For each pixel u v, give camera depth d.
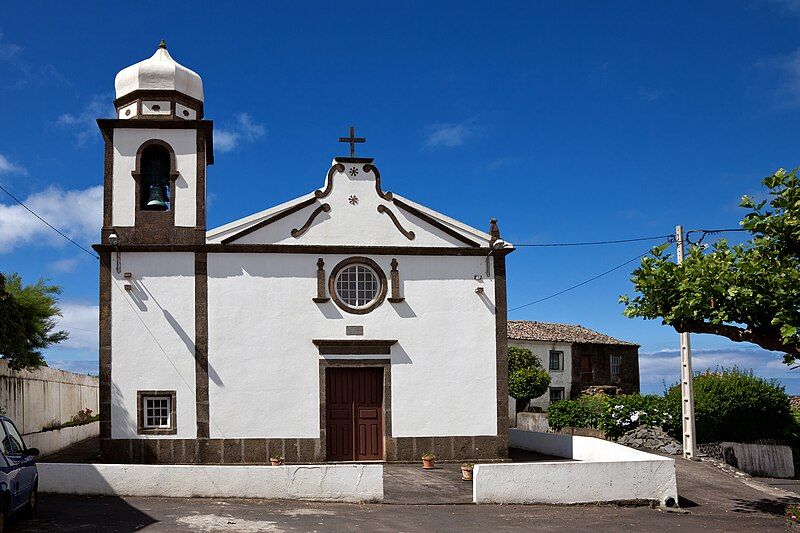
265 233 19.56
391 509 14.47
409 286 20.06
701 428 25.66
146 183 19.72
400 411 19.66
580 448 20.38
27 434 19.86
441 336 20.05
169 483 14.84
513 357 41.78
